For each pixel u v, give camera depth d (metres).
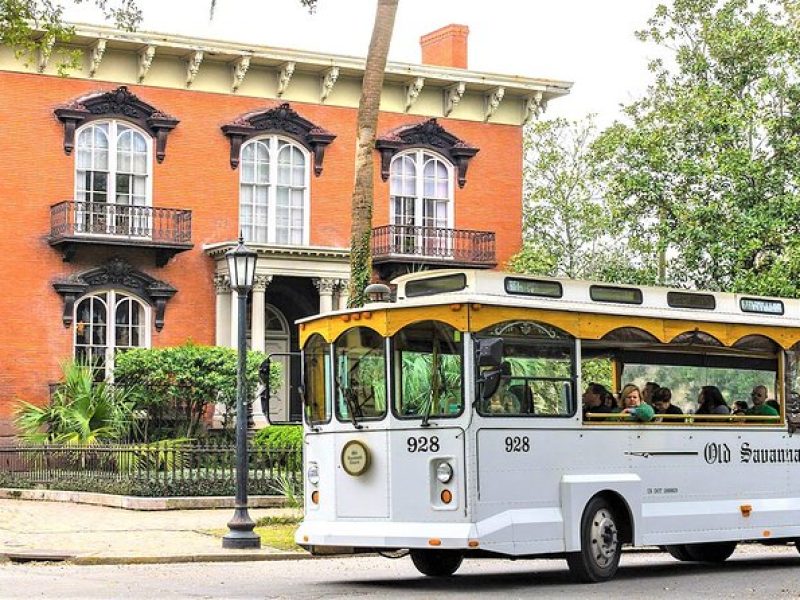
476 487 14.34
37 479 28.30
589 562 15.27
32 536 19.89
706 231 30.92
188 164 36.78
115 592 13.89
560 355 15.38
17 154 34.81
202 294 36.72
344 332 15.45
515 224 41.06
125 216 35.53
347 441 15.22
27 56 34.84
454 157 40.28
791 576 16.28
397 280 16.17
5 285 34.47
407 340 14.90
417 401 14.73
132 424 31.45
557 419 15.20
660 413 16.53
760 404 17.80
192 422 32.84
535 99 40.88
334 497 15.32
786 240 30.52
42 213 35.03
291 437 29.62
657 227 31.80
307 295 38.62
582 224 50.31
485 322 14.63
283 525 21.98
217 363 32.88
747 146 31.92
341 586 14.81
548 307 15.28
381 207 39.22
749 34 31.81
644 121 33.69
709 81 33.12
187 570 16.69
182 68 36.84
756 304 17.91
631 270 33.03
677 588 14.75
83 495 25.94
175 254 36.31
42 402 34.53
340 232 38.62
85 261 35.38
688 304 17.05
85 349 35.25
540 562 18.61
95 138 35.78
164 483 24.86
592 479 15.37
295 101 38.28
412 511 14.64
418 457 14.65
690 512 16.48
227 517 23.05
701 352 17.17
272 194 37.88
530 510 14.79
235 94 37.56
